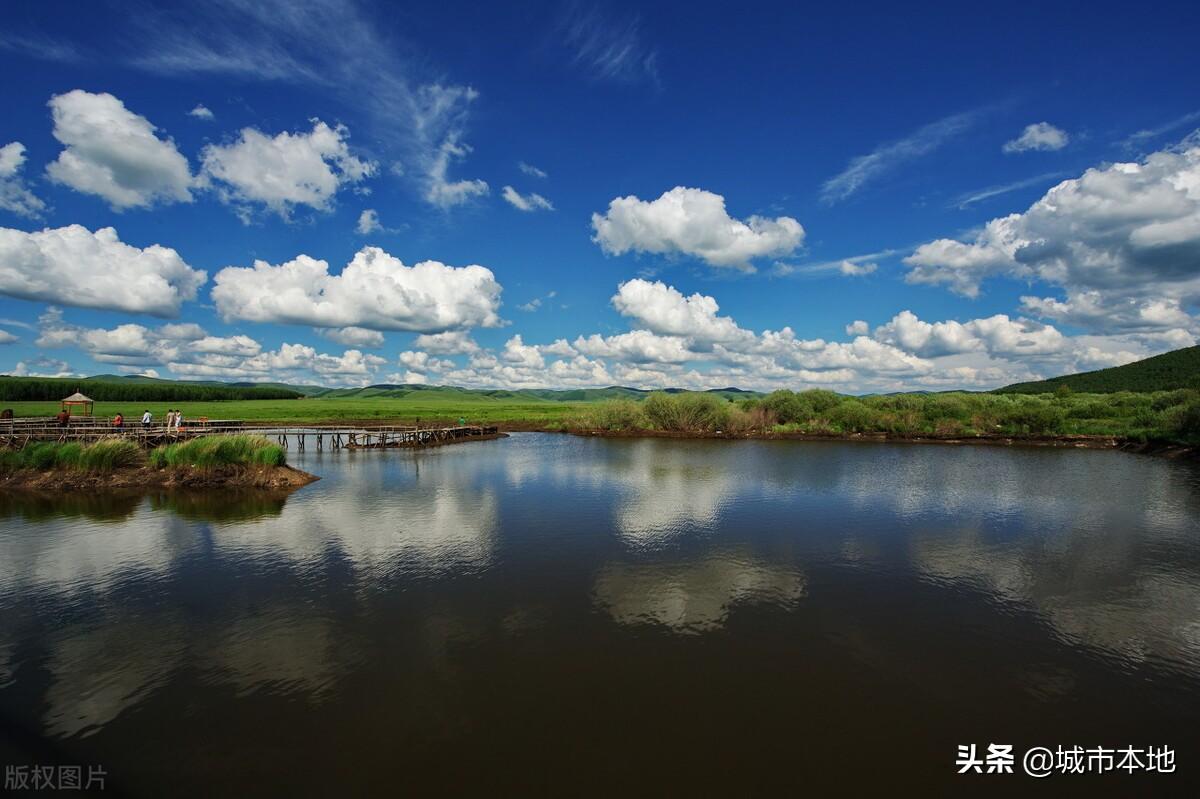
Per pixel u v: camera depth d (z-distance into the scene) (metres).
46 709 8.32
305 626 11.09
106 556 15.56
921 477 28.36
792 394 59.19
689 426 56.00
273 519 19.78
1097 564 14.73
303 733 7.70
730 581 13.52
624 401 63.12
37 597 12.64
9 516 20.28
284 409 93.06
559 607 11.95
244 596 12.65
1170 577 13.77
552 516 20.16
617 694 8.62
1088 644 10.34
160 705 8.41
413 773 6.90
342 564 14.82
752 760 7.13
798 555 15.53
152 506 22.05
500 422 73.38
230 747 7.42
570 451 42.28
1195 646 10.29
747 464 33.81
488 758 7.16
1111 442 41.72
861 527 18.47
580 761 7.10
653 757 7.17
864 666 9.51
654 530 18.19
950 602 12.23
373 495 24.25
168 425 36.06
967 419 49.84
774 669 9.38
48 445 26.77
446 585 13.27
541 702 8.41
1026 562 14.91
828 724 7.89
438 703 8.39
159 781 6.80
